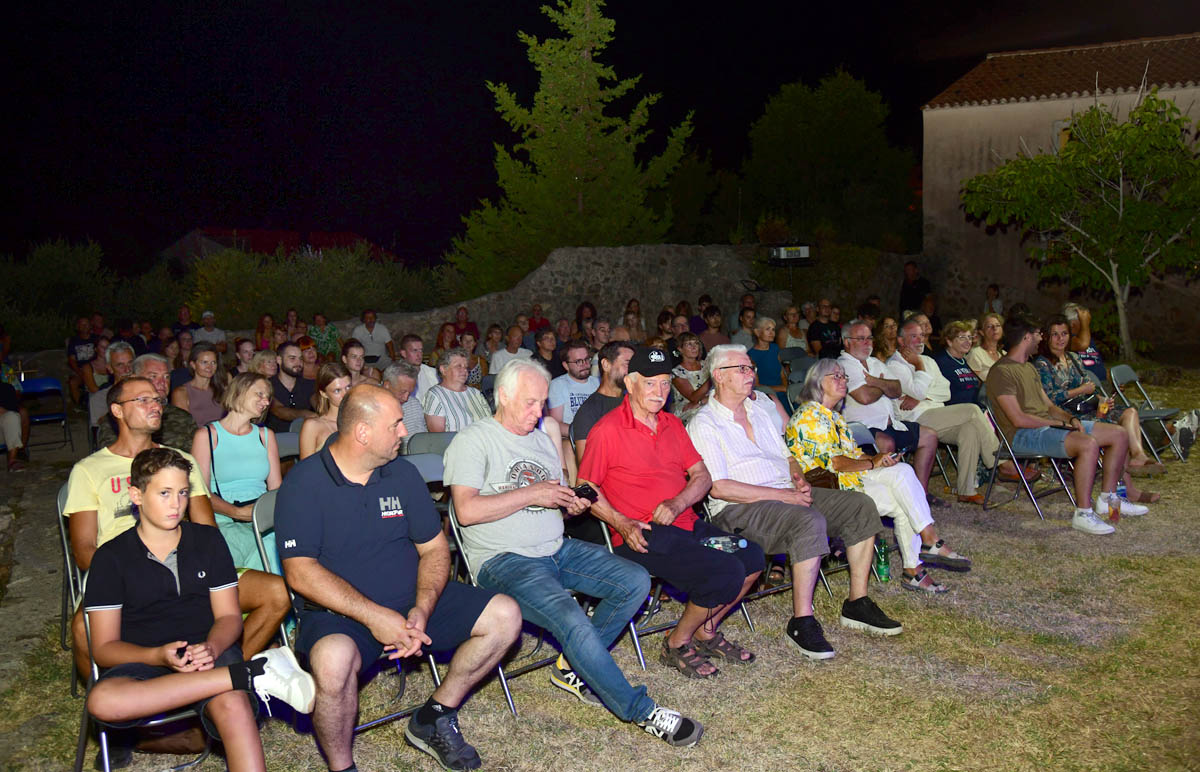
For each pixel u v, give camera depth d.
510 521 3.81
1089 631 4.54
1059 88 18.08
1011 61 19.89
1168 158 12.89
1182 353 16.09
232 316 16.64
